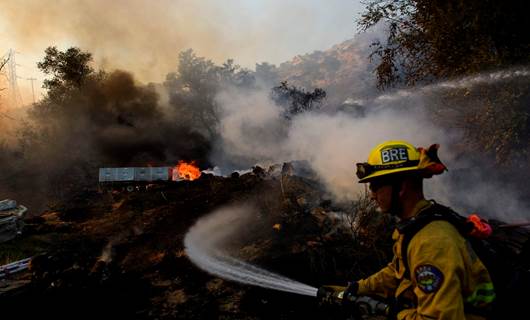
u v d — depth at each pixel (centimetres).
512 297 153
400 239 166
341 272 561
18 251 819
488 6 761
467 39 835
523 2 740
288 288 307
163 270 656
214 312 487
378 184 172
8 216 945
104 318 498
